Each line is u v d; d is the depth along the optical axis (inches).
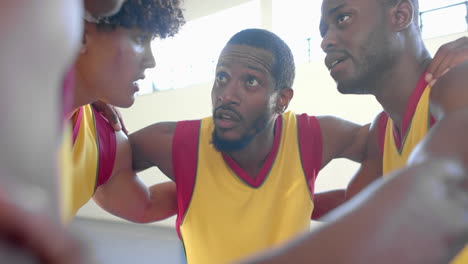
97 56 26.2
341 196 43.3
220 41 211.2
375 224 6.3
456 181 7.2
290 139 38.2
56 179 5.1
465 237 6.7
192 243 36.0
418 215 6.4
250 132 34.9
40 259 3.9
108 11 9.4
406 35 28.9
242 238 34.8
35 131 4.7
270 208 35.6
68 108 10.2
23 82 4.7
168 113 211.3
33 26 4.9
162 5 29.7
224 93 34.4
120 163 37.3
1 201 3.7
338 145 39.6
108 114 36.7
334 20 30.0
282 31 183.3
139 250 142.6
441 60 24.8
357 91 31.2
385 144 34.1
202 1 209.3
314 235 6.6
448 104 13.3
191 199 36.3
